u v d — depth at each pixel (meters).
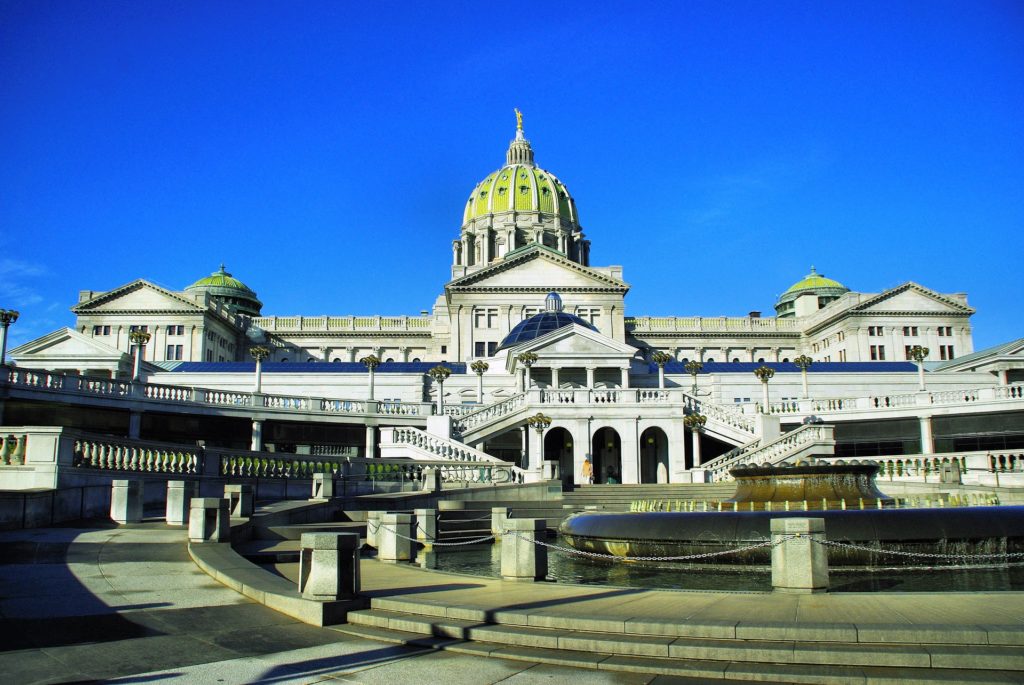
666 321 142.62
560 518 33.66
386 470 38.94
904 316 127.94
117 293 120.19
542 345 80.50
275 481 33.59
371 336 140.62
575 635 11.38
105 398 50.53
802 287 164.88
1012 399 53.84
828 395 86.50
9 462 24.70
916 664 9.84
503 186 173.62
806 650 10.21
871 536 19.02
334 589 13.18
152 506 28.36
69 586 14.73
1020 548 19.61
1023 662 9.56
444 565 22.19
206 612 13.24
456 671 10.25
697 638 11.05
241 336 138.38
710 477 48.03
